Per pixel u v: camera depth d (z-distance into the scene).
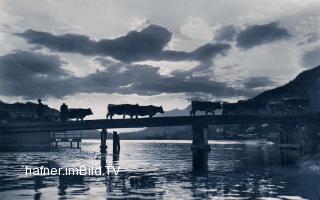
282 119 137.50
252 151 146.00
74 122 123.56
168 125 132.00
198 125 141.12
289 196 38.94
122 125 127.06
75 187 45.66
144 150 175.12
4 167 72.94
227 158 103.62
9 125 119.94
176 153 139.75
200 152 141.12
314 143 124.44
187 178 55.59
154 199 37.19
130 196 39.03
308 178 53.47
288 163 82.12
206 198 37.75
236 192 41.62
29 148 140.00
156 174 61.59
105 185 47.62
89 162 87.88
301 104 164.75
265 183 48.91
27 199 37.34
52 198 37.81
